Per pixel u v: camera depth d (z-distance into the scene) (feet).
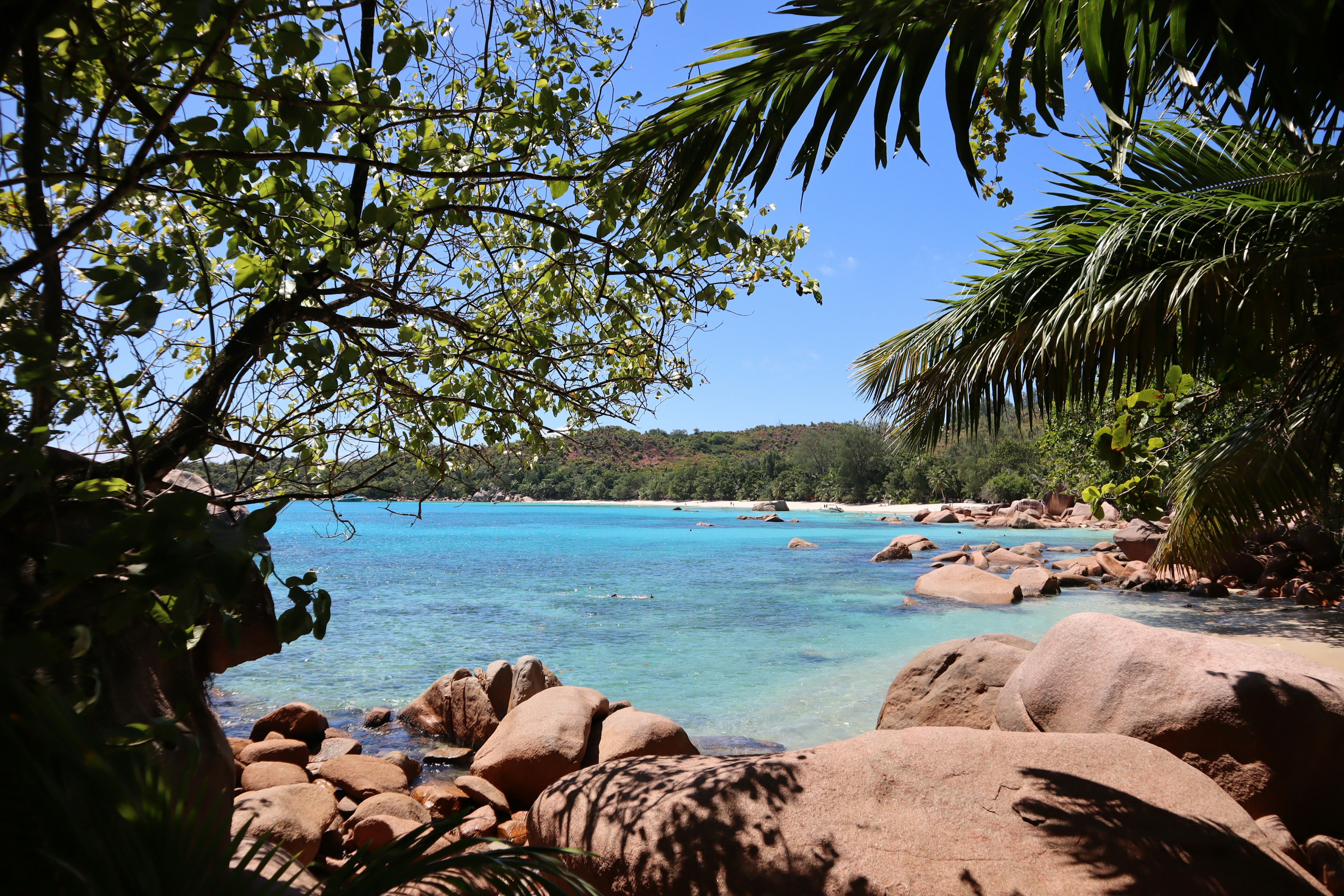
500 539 142.20
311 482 11.03
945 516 177.37
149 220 8.68
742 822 11.62
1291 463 18.20
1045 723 18.16
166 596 5.54
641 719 22.93
